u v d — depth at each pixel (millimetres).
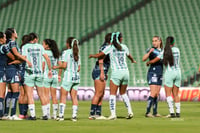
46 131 33531
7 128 35719
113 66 43812
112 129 34875
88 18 130500
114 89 44188
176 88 47469
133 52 116375
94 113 45219
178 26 124625
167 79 46844
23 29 128500
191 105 73812
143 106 71438
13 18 132750
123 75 43781
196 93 87688
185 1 132500
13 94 43875
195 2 131875
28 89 43531
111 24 128125
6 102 44688
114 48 43625
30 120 43219
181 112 56656
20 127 36438
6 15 134125
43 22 130625
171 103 47312
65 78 42656
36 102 80625
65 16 132000
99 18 129875
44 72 46438
